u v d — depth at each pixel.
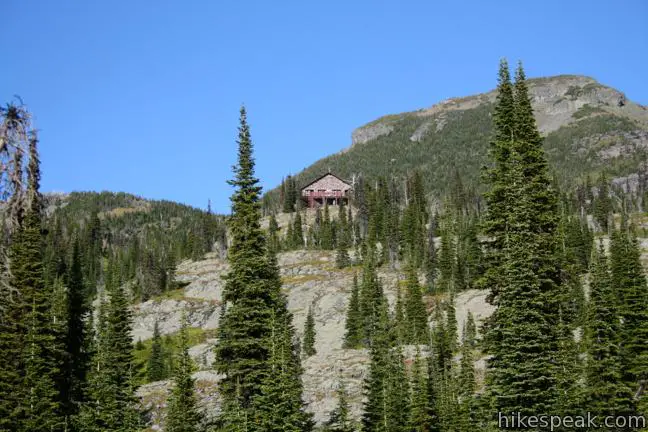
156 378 107.25
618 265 58.38
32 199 21.14
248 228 48.69
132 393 70.19
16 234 21.42
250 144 50.09
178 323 149.38
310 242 193.00
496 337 39.19
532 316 37.06
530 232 38.38
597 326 50.34
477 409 52.75
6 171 20.91
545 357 36.28
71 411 58.19
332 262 170.75
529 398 36.81
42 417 50.16
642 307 53.12
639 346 51.16
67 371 59.53
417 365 60.66
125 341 74.31
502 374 37.28
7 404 47.88
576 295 66.56
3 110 21.14
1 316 23.45
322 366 86.38
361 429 57.25
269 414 45.75
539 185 40.19
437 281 134.50
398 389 57.22
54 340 54.00
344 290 147.38
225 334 48.38
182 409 59.12
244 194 49.12
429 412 56.25
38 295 50.12
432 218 181.25
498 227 40.91
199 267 190.62
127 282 191.25
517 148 41.03
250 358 47.69
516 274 37.62
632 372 50.16
